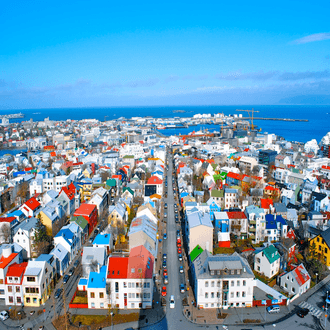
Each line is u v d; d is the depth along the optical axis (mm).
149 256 98125
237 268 87750
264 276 104438
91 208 143125
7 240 126812
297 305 89812
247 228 133375
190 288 98125
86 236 133375
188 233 119875
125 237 130500
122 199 162125
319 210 157500
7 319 83875
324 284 101312
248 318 83625
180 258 115000
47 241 121438
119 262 91438
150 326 80500
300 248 125188
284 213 143250
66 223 148625
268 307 86875
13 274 89562
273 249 106562
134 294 88188
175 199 190250
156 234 121938
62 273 104562
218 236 124812
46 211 132375
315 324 81125
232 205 166500
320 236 112750
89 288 87688
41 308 88562
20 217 142625
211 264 88688
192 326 80562
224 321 82438
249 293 88500
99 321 82188
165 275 102875
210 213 142750
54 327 80188
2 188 176375
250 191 182250
